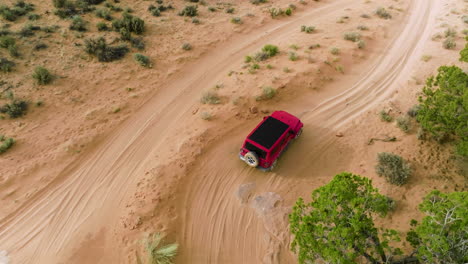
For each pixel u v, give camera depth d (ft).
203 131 57.57
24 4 92.17
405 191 46.16
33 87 67.21
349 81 73.31
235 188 48.67
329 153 54.29
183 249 41.24
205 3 113.19
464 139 45.85
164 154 54.13
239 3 117.70
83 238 42.19
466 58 62.28
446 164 50.03
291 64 77.00
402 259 34.24
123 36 84.99
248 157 47.50
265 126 49.06
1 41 74.74
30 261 39.88
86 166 53.01
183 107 66.18
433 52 83.66
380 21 103.40
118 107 65.16
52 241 42.09
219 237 42.75
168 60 81.15
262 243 42.09
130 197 47.19
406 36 94.53
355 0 126.00
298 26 103.14
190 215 45.14
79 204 46.78
